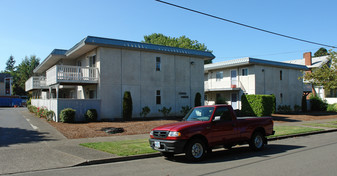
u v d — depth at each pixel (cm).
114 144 1068
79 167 748
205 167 733
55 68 1947
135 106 2178
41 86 2819
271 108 2377
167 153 891
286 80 3325
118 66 2106
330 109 3584
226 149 1057
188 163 796
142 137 1275
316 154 907
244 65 3017
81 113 1892
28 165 742
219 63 3234
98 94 2016
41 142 1098
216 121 870
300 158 838
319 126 1942
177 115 2441
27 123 1714
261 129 1017
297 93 3484
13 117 2159
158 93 2334
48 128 1488
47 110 1972
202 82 2659
